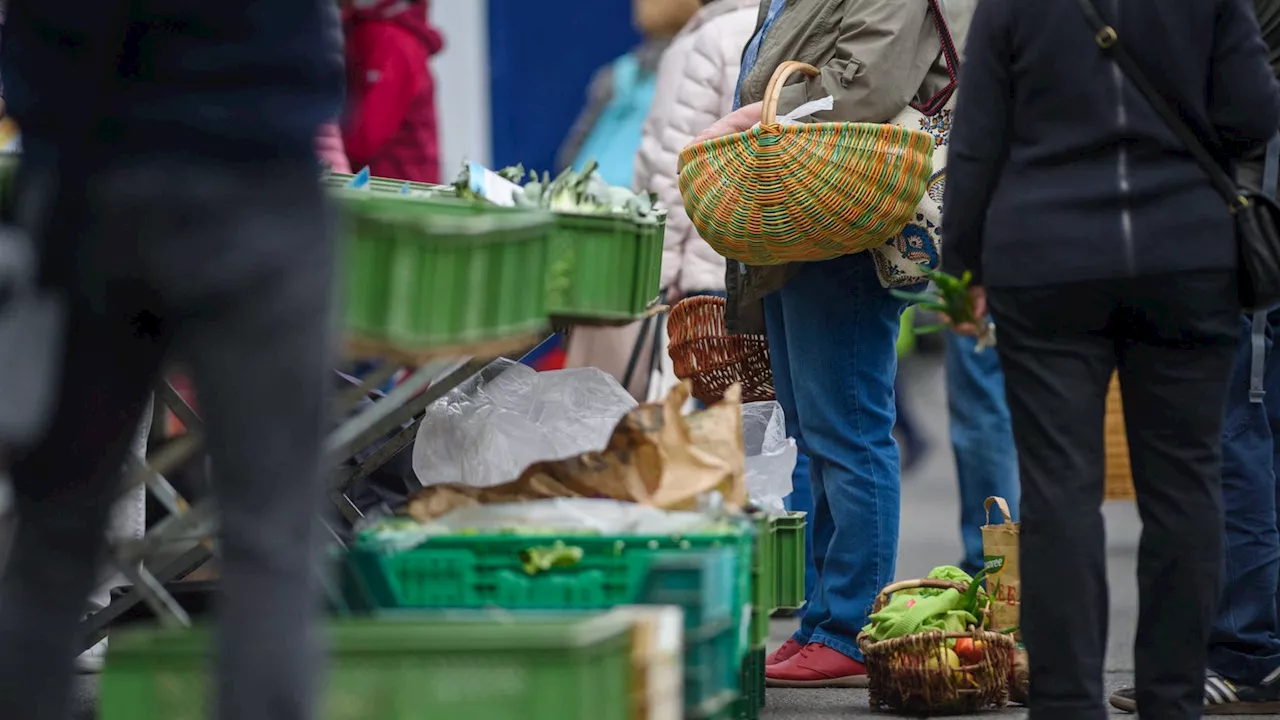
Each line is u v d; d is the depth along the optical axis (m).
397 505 14.70
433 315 8.63
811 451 15.21
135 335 7.29
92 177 6.91
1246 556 14.15
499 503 11.24
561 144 24.92
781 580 13.65
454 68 24.30
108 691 8.59
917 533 28.56
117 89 6.91
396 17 20.92
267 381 6.95
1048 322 10.57
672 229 18.64
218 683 6.86
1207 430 10.62
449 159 24.34
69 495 7.40
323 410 7.12
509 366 13.12
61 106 6.91
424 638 8.37
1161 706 10.73
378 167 20.84
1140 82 10.39
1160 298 10.41
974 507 18.25
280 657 6.82
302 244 7.04
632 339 19.17
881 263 14.40
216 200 6.91
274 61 7.00
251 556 6.92
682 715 9.66
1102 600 10.62
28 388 6.54
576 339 19.41
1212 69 10.46
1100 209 10.42
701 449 11.61
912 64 14.22
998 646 14.19
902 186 13.66
